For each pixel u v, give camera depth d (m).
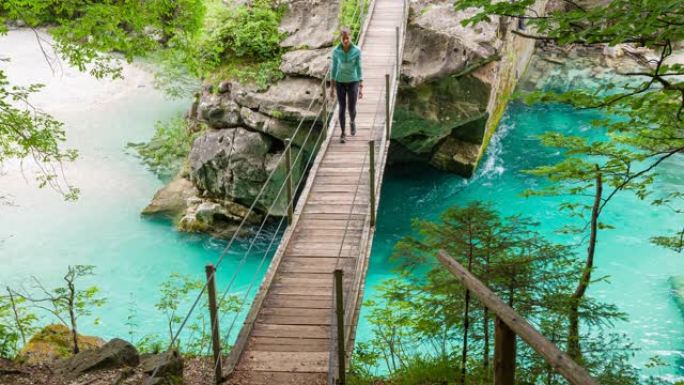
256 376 5.86
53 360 6.56
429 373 6.76
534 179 18.30
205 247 15.66
